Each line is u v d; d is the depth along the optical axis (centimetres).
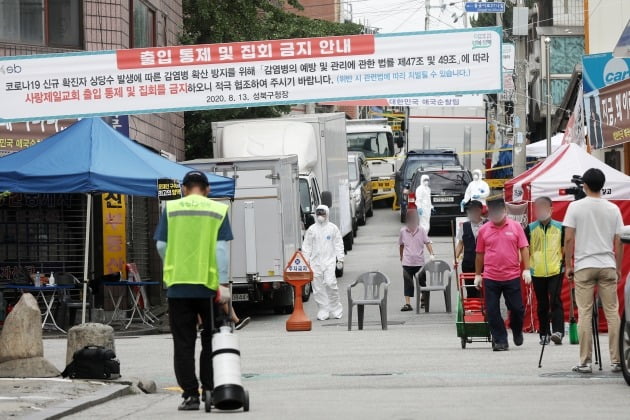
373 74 3431
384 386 1916
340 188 5212
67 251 3659
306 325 3219
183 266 1631
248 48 3444
